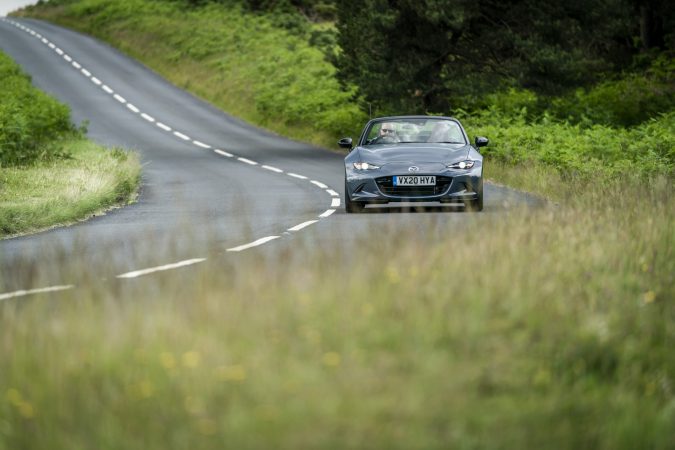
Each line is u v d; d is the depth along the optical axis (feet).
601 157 241.76
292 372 48.24
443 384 47.01
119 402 44.62
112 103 536.01
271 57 585.63
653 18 451.94
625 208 123.54
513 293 64.23
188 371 48.21
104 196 189.57
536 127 295.69
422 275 71.00
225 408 43.62
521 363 50.98
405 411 43.24
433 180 162.40
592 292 68.18
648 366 52.34
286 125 451.94
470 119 331.36
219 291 68.39
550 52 328.08
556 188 189.57
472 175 163.43
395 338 54.19
